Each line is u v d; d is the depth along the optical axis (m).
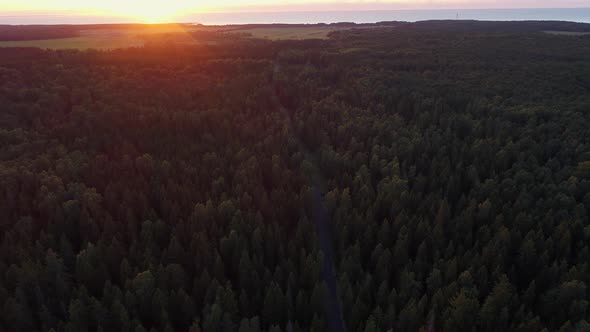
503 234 65.06
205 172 85.56
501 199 77.62
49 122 106.44
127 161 87.31
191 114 109.81
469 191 84.75
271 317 58.03
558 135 99.31
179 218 73.38
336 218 72.75
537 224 70.31
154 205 79.69
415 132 103.31
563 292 55.53
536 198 78.31
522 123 109.06
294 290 61.59
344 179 85.06
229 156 93.25
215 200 78.19
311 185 88.38
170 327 52.62
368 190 79.31
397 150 94.44
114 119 106.88
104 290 56.97
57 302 57.97
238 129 106.44
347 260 64.12
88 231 69.94
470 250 66.38
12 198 73.56
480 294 59.75
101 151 97.31
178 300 57.41
